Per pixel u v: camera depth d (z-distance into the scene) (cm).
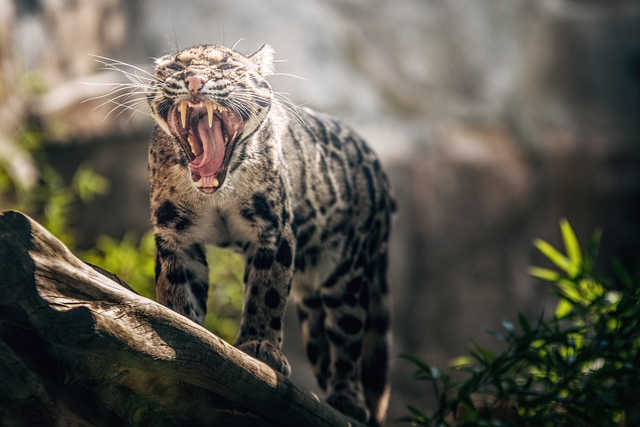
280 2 1307
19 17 1120
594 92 1420
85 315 335
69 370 341
